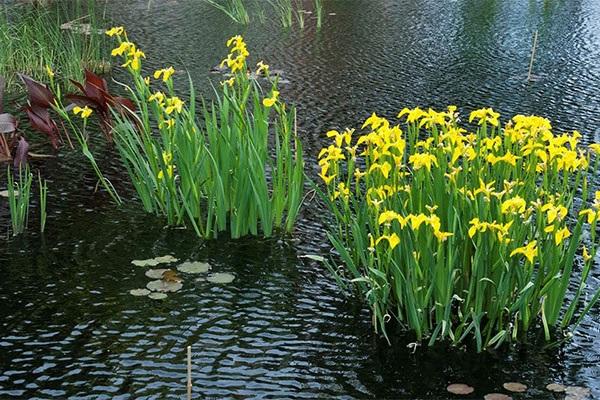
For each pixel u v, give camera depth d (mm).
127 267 4289
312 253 4512
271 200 4859
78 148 6191
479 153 3818
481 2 13688
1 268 4266
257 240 4672
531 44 10469
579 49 10211
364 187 5395
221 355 3477
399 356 3512
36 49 8883
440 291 3562
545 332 3629
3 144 5910
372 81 8453
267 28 11133
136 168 4941
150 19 11492
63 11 11766
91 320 3756
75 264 4320
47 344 3551
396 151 3838
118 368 3363
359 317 3848
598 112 7398
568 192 5047
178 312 3842
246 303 3945
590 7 13328
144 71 8531
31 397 3150
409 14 12500
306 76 8586
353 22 11766
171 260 4367
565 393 3213
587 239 4645
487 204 3480
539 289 3646
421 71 8953
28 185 4848
